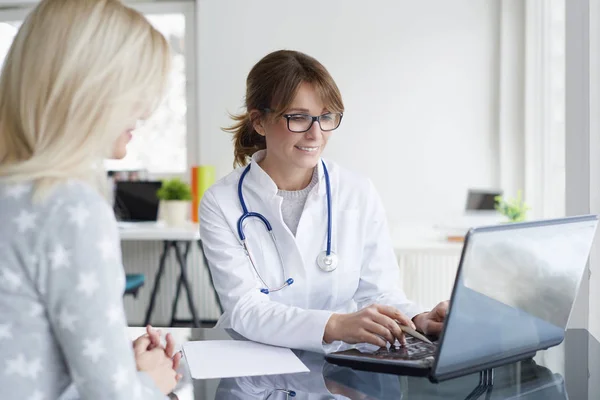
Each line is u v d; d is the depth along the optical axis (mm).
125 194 3816
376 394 923
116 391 727
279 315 1208
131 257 4066
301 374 1023
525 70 3529
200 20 3828
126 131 849
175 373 938
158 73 826
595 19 1754
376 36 3701
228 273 1387
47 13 778
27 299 731
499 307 932
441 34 3658
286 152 1375
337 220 1483
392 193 3729
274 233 1445
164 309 4066
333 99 1352
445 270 3662
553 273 990
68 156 758
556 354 1134
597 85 1767
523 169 3582
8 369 730
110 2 804
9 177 746
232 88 3826
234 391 943
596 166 1780
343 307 1496
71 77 763
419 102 3693
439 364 910
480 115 3656
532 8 3436
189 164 4012
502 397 909
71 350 725
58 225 726
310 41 3746
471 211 3322
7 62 791
